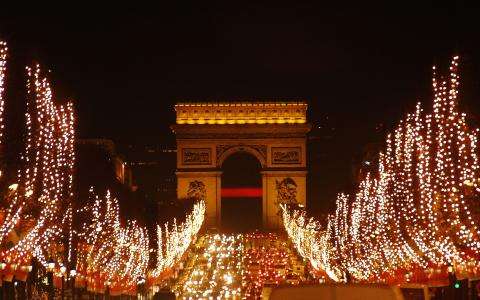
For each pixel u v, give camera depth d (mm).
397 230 88062
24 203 66688
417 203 85625
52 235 79750
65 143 74812
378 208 100375
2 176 65875
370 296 29500
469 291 65562
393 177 91375
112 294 109500
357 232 118188
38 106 70250
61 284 82938
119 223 119062
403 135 94625
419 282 76250
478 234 60906
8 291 65375
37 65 70062
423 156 71062
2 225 62688
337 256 137500
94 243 98125
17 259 65062
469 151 62719
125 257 118812
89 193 111000
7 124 70625
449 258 67562
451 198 62438
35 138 70375
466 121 64438
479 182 60688
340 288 29781
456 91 63406
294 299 29641
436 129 73500
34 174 67500
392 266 90438
